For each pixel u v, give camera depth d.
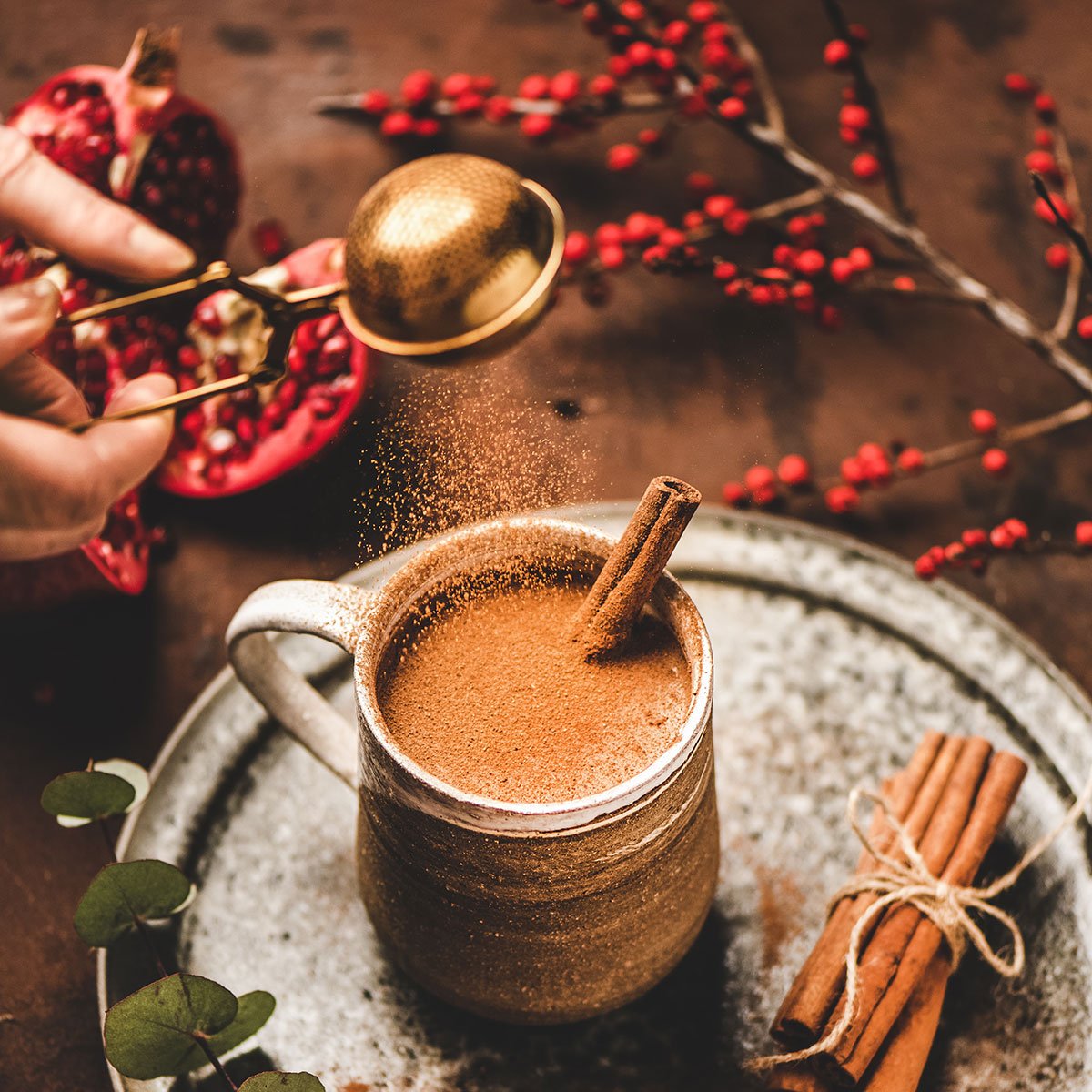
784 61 0.87
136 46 0.72
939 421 0.77
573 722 0.56
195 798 0.64
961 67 0.86
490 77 0.86
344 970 0.62
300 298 0.56
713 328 0.79
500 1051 0.61
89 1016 0.64
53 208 0.65
